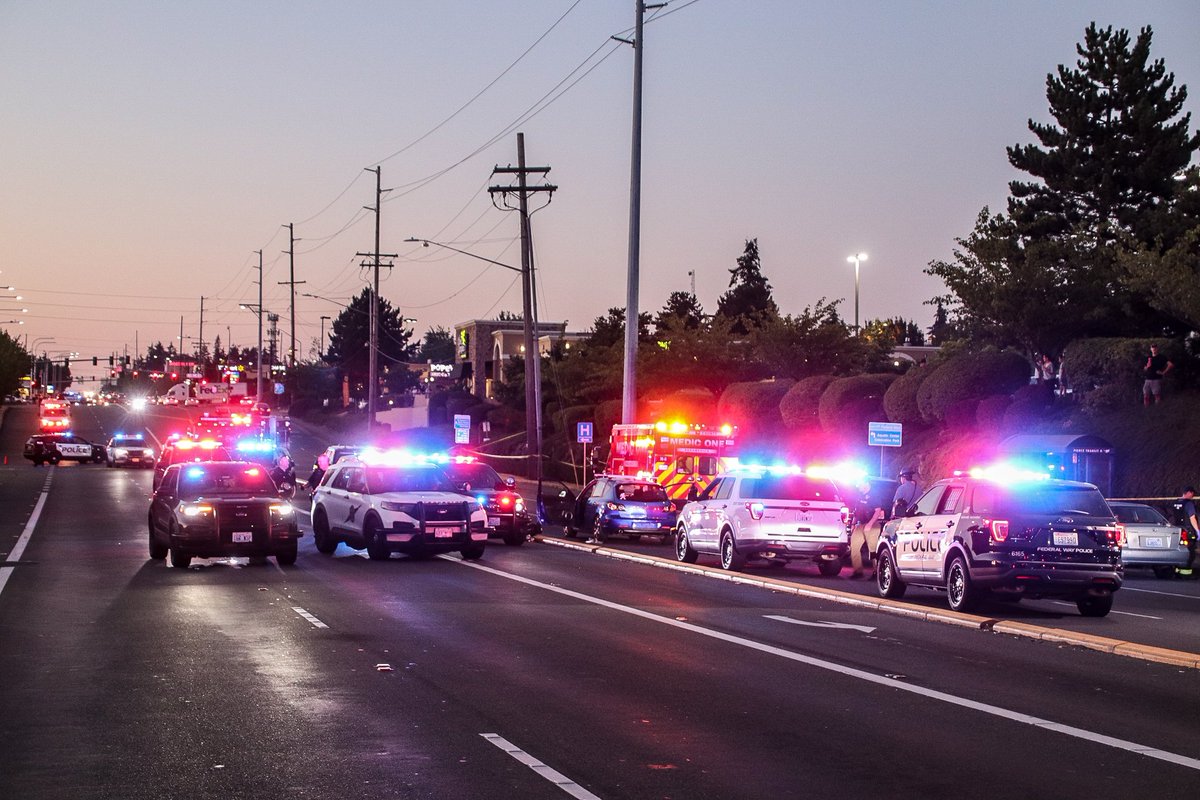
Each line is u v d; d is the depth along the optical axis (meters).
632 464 41.84
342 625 17.53
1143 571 31.80
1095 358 44.53
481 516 28.41
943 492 20.89
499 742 10.47
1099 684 13.52
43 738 10.58
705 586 23.52
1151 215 50.84
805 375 66.62
